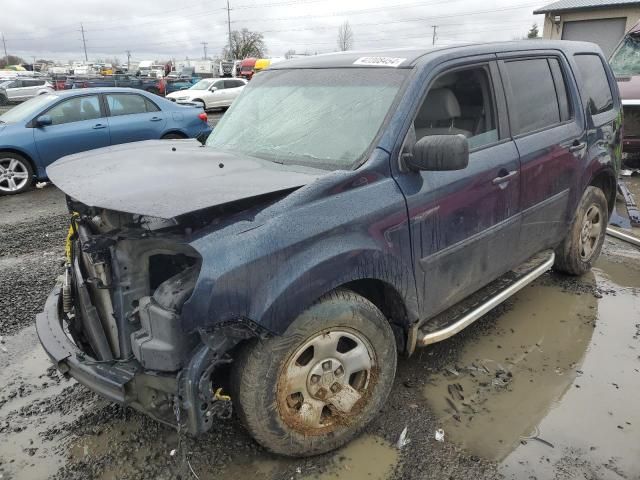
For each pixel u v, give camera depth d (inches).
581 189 171.3
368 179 106.7
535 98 152.8
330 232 97.9
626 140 342.0
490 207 132.0
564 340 154.2
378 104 118.7
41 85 1198.3
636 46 380.2
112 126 388.8
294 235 93.4
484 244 132.7
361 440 114.1
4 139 349.1
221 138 143.7
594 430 116.8
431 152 105.3
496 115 137.8
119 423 121.6
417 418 120.8
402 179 111.7
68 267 124.1
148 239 95.3
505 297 144.5
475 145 131.2
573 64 171.3
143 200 88.8
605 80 190.9
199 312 84.7
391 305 117.0
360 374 110.8
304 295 93.7
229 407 93.1
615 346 151.0
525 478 103.7
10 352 153.3
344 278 99.6
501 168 134.0
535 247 157.6
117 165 115.1
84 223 115.2
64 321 117.0
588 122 172.7
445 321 129.3
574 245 181.9
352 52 145.9
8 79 1435.8
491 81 137.4
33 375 142.3
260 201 95.2
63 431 119.7
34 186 377.7
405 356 123.5
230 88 1024.9
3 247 244.2
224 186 95.7
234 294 86.7
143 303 93.4
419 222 113.4
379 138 111.7
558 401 126.8
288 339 96.0
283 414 99.8
